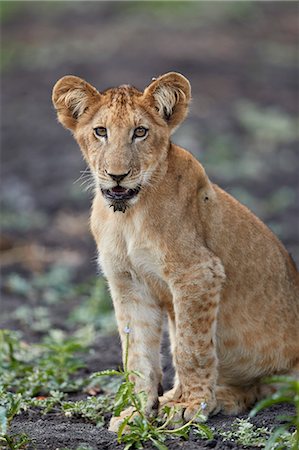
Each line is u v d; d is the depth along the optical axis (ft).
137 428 30.30
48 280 61.31
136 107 33.27
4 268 65.26
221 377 35.81
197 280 33.06
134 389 33.94
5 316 53.31
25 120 101.19
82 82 34.09
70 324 52.42
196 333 33.17
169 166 33.71
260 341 35.29
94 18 145.69
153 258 33.42
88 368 42.65
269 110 103.04
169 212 33.30
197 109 101.71
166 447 29.68
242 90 109.50
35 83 112.68
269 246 36.14
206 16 143.74
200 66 116.37
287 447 28.84
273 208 77.77
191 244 33.30
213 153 88.79
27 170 87.51
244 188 82.33
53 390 37.83
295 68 121.49
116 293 34.76
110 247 34.24
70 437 30.91
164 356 43.75
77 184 83.25
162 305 34.96
